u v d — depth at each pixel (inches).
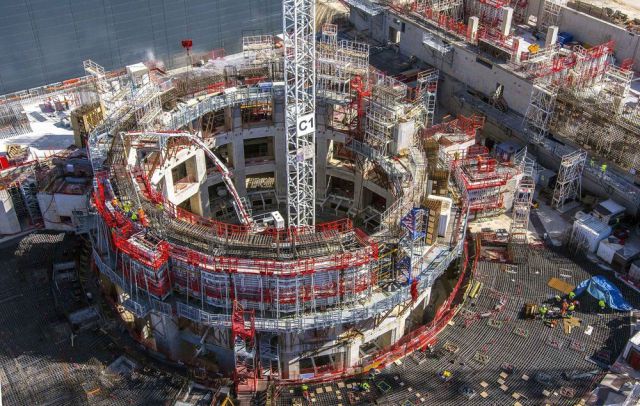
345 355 2797.7
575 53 3941.9
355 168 3742.6
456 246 2888.8
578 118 3708.2
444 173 3206.2
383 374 2669.8
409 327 3078.2
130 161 3112.7
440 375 2659.9
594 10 4530.0
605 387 2605.8
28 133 4040.4
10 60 4350.4
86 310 2947.8
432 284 2942.9
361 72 3649.1
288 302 2598.4
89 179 3440.0
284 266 2511.1
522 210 3432.6
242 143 3826.3
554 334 2849.4
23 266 3216.0
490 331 2861.7
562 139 3794.3
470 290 3058.6
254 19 5103.3
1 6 4165.8
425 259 2839.6
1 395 2524.6
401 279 2763.3
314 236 2657.5
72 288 3080.7
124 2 4559.5
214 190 4020.7
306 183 3181.6
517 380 2642.7
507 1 4530.0
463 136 3725.4
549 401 2554.1
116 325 2886.3
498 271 3179.1
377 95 3452.3
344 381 2652.6
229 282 2581.2
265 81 3801.7
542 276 3154.5
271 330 2566.4
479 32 4308.6
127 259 2726.4
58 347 2780.5
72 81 4586.6
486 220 3560.5
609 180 3513.8
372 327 2790.4
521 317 2930.6
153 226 2706.7
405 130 3316.9
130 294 2738.7
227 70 3897.6
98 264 2874.0
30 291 3073.3
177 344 2864.2
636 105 3757.4
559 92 3796.8
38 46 4397.1
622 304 2972.4
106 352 2758.4
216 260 2534.5
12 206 3388.3
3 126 4045.3
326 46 3865.7
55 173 3481.8
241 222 3299.7
